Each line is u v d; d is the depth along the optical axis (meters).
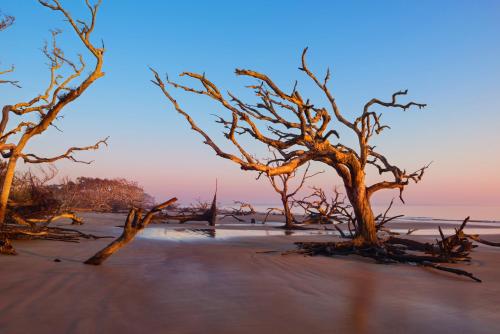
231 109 13.41
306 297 7.46
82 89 15.41
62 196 28.69
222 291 7.70
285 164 13.39
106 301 6.53
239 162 12.46
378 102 15.05
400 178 15.30
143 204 67.81
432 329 5.74
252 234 25.41
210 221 34.72
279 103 14.06
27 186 22.45
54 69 16.86
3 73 16.62
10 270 8.84
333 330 5.49
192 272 9.83
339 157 14.37
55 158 17.05
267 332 5.30
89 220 33.59
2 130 15.46
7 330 4.96
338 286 8.75
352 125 15.34
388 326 5.78
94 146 18.17
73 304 6.25
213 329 5.33
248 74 12.88
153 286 7.89
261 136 13.71
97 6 15.31
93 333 4.96
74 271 9.09
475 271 11.74
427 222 48.84
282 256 13.76
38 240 15.77
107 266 10.15
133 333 5.04
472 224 44.84
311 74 15.08
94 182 61.28
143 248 14.95
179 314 5.97
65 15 14.87
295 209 93.38
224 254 13.80
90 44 15.23
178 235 22.86
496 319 6.39
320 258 13.71
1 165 19.50
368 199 15.13
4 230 15.55
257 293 7.62
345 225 38.81
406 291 8.52
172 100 12.70
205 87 12.96
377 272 11.12
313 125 14.41
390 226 39.28
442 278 10.41
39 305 6.11
